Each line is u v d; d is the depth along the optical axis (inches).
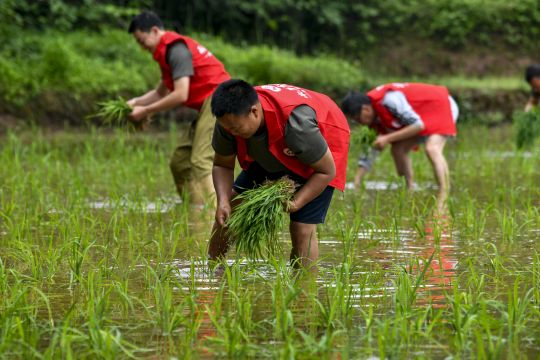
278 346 161.2
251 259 229.5
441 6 1064.2
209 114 344.5
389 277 219.5
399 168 405.4
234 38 972.6
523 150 506.9
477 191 394.3
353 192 388.8
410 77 981.8
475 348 159.6
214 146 224.7
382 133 401.1
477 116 844.0
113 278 218.8
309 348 155.4
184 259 243.9
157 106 342.6
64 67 696.4
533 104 506.9
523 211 326.0
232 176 231.5
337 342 163.5
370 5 1054.4
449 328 172.4
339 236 277.3
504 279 217.3
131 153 519.5
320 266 232.4
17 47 731.4
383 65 1002.7
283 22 997.8
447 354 156.1
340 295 183.2
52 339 163.0
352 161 478.0
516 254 249.8
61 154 521.3
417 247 261.7
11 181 393.1
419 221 287.9
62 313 185.8
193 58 343.9
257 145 215.8
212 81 345.1
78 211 314.3
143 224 302.4
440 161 388.8
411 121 383.2
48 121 660.7
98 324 168.9
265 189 215.3
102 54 781.3
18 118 648.4
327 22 1018.7
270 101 209.6
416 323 168.7
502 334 168.6
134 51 789.2
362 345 161.3
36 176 405.4
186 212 312.7
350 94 388.8
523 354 156.1
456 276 221.0
